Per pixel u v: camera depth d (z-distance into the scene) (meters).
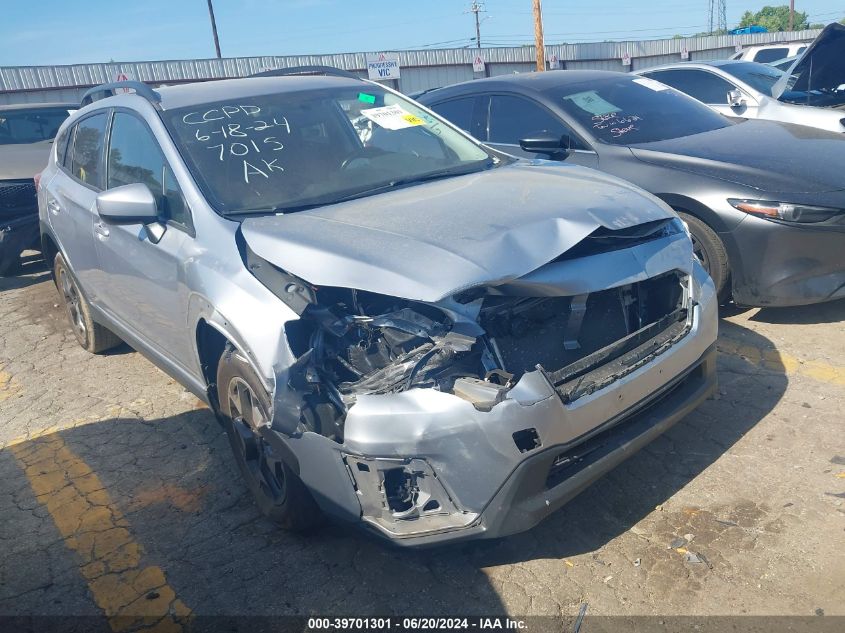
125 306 4.17
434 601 2.69
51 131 9.66
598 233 2.90
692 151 4.78
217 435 4.08
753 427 3.57
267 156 3.58
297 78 4.40
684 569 2.71
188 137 3.61
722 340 4.56
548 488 2.55
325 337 2.63
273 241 2.83
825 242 4.18
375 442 2.42
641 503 3.11
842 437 3.42
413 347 2.57
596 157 5.09
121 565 3.07
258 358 2.69
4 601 2.92
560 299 2.80
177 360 3.71
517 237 2.66
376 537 2.56
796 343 4.42
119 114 4.23
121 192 3.31
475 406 2.39
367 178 3.64
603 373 2.67
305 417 2.55
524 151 5.54
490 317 2.66
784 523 2.89
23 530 3.40
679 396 3.03
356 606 2.71
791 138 5.00
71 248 4.75
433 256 2.55
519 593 2.68
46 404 4.73
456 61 28.33
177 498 3.51
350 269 2.57
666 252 3.03
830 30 6.93
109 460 3.94
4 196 7.43
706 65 8.45
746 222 4.28
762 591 2.56
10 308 6.90
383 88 4.48
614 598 2.61
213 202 3.26
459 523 2.47
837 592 2.52
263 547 3.09
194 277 3.10
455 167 3.88
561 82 5.80
